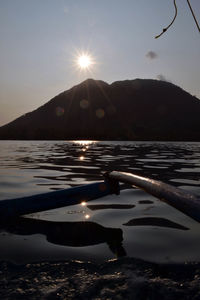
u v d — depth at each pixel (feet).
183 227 8.83
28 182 17.98
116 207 11.53
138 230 8.53
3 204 8.75
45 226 8.92
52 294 4.46
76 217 10.02
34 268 5.55
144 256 6.36
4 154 49.19
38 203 9.20
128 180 8.77
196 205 4.73
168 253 6.57
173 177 20.04
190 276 5.07
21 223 9.25
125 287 4.66
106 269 5.47
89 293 4.48
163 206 11.71
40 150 64.64
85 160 35.55
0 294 4.48
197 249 6.86
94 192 10.19
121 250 6.80
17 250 6.82
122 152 55.88
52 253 6.61
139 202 12.53
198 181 18.15
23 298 4.34
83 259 6.21
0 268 5.58
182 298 4.28
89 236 7.96
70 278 5.04
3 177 20.29
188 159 37.78
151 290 4.54
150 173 22.30
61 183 17.58
